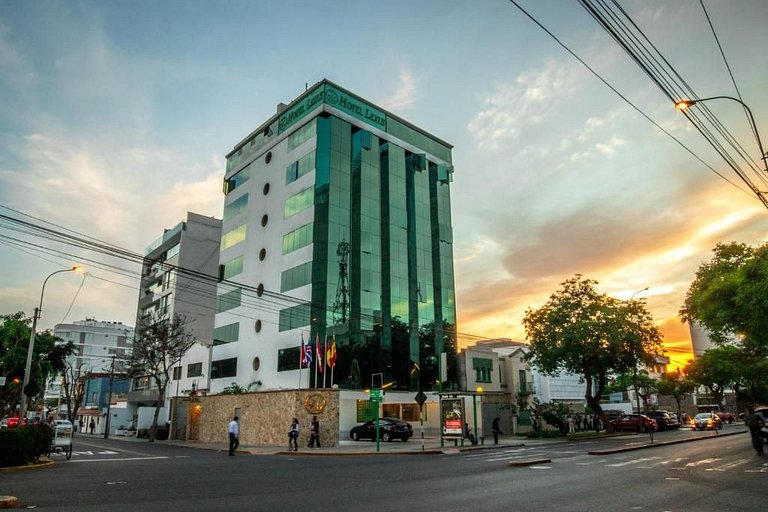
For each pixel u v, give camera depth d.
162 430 50.22
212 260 72.00
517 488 13.48
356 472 17.91
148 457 25.50
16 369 39.31
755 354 31.61
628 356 44.31
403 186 59.28
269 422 34.81
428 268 59.22
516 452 26.56
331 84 55.03
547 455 24.20
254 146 63.03
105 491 13.19
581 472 17.00
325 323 47.75
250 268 58.12
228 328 59.22
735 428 51.22
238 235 61.78
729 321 23.81
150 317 67.69
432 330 57.03
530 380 58.09
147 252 81.50
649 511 10.20
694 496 11.93
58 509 10.45
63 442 23.27
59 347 42.75
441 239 61.28
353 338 49.25
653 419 48.25
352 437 38.06
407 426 36.56
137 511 10.29
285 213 55.09
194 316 68.94
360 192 53.97
